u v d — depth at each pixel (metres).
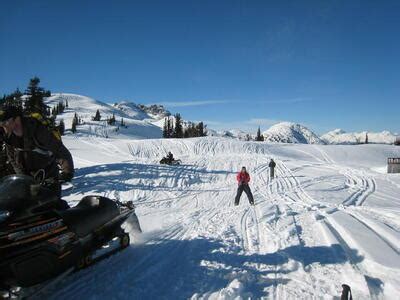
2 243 3.39
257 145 59.56
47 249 3.73
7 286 3.46
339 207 10.83
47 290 4.25
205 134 117.38
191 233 7.20
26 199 3.73
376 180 22.22
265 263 5.39
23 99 23.89
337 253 5.83
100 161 35.56
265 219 8.61
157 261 5.38
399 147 66.75
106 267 5.04
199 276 4.83
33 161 4.09
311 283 4.66
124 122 172.25
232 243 6.46
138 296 4.18
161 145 54.41
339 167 31.89
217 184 17.92
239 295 4.21
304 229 7.57
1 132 3.98
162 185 16.42
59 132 4.30
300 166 31.58
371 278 4.86
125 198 12.56
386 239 6.74
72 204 9.89
